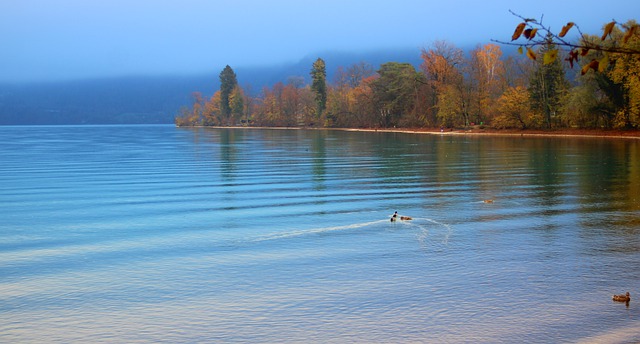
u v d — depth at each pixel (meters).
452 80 140.75
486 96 133.12
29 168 55.22
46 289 17.91
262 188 38.72
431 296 16.80
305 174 46.88
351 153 71.12
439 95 141.75
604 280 18.02
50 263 20.75
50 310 16.20
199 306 16.31
